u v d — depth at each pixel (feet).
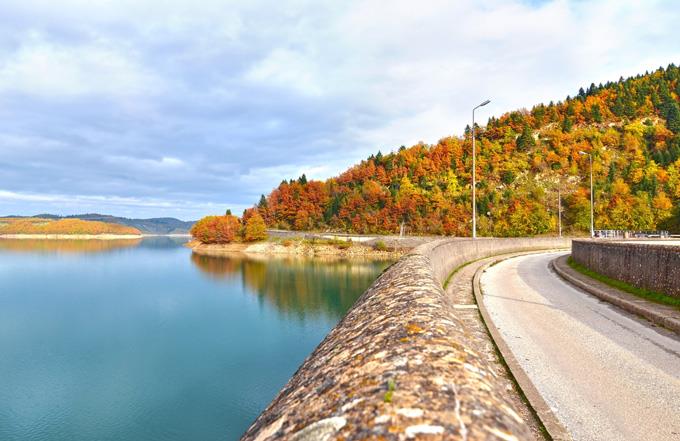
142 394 86.69
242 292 190.80
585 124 597.11
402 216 381.81
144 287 207.72
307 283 209.26
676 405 16.61
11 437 70.08
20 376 96.22
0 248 488.85
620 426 14.93
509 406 5.96
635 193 374.22
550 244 138.21
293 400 7.75
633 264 44.21
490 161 496.64
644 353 23.66
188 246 585.22
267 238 422.82
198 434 72.18
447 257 54.29
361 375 7.01
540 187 420.77
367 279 219.20
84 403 82.43
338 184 531.09
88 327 137.08
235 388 90.38
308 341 123.03
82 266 304.50
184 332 131.23
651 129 529.04
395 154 558.15
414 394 5.66
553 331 28.78
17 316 151.23
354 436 4.84
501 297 42.11
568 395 17.74
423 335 8.53
